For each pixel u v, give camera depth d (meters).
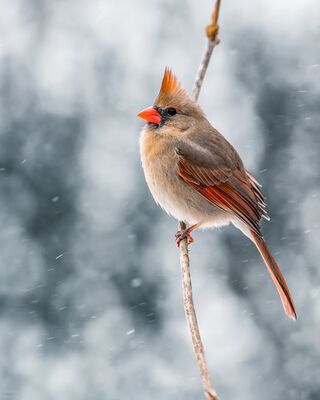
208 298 12.52
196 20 14.03
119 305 12.43
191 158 8.73
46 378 11.98
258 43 13.65
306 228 12.79
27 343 12.20
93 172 13.12
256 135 13.23
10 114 13.39
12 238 12.70
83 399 11.86
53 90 13.62
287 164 13.04
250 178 9.22
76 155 13.20
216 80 13.60
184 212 8.91
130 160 13.17
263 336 12.20
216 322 12.27
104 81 13.71
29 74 13.76
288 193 12.95
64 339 12.24
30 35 14.10
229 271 12.64
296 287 12.55
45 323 12.34
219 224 9.02
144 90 13.65
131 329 12.28
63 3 14.23
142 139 8.94
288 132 13.17
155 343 12.20
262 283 12.52
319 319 12.30
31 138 13.24
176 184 8.81
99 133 13.34
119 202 12.94
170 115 8.88
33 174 13.04
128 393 11.88
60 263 12.61
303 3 13.77
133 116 13.45
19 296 12.44
